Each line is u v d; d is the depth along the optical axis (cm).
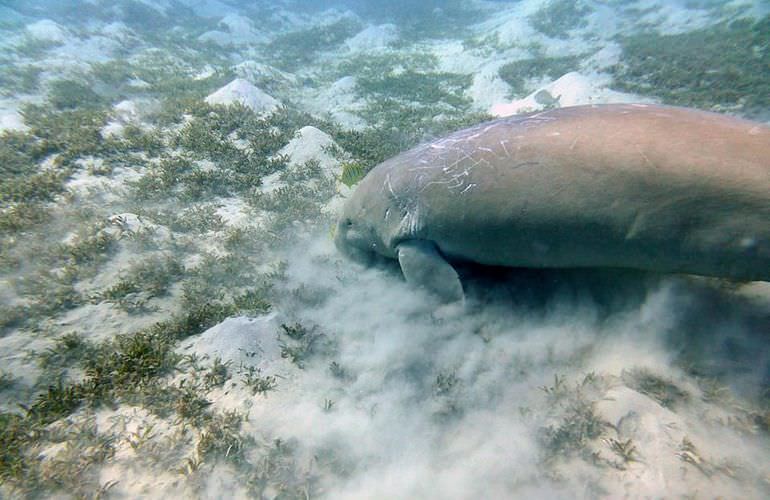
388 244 365
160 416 279
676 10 1820
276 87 1418
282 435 257
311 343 324
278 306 377
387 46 2153
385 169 372
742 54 1152
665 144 216
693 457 197
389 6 3366
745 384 231
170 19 2638
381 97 1270
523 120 288
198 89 1306
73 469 248
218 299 407
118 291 416
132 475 243
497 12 2927
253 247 482
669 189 211
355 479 230
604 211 232
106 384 308
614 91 1009
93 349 351
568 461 214
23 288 434
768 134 203
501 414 250
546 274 316
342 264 439
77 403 301
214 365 308
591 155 237
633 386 241
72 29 2038
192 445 257
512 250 288
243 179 624
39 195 600
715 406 223
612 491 195
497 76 1341
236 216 553
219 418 271
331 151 705
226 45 2178
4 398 318
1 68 1462
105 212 557
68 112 1008
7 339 374
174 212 558
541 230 262
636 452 207
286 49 2172
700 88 972
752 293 267
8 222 522
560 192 247
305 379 296
